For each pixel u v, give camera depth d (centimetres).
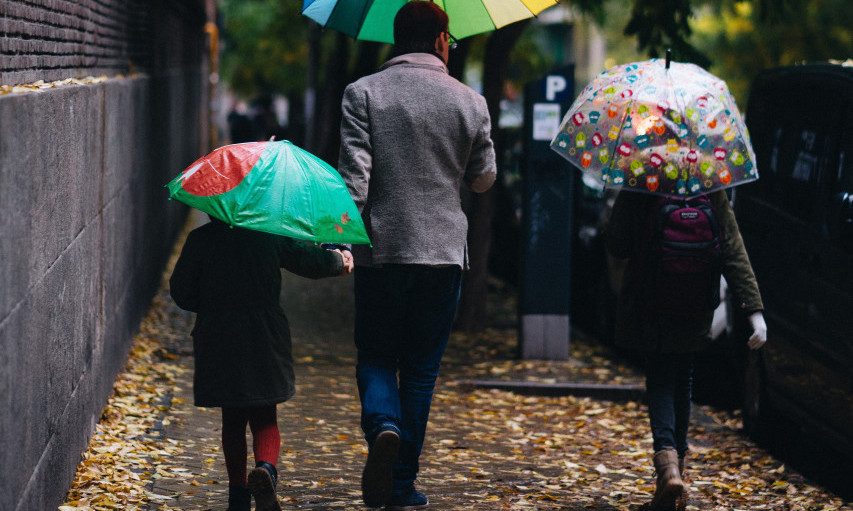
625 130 596
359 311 544
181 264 511
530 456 768
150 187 1261
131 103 995
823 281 732
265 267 509
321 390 940
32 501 470
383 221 525
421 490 646
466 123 532
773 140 891
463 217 541
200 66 2994
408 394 548
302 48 3766
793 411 780
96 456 655
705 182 590
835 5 2348
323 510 588
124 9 1113
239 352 505
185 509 578
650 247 584
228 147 502
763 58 2420
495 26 636
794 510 653
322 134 2869
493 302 1564
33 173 471
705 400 1040
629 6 1358
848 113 760
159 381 920
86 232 662
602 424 888
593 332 1399
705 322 590
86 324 660
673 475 568
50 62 657
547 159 1128
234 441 535
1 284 403
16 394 434
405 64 539
